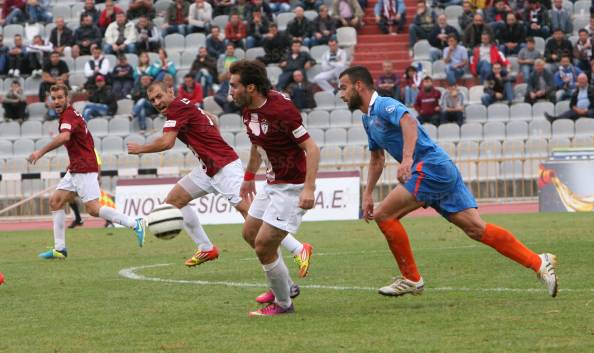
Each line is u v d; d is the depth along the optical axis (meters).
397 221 17.27
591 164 41.41
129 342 14.41
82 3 63.44
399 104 16.78
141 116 52.78
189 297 19.16
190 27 59.09
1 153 52.12
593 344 13.20
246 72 15.98
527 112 52.59
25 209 47.56
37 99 57.25
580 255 24.31
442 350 13.10
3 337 15.12
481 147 49.66
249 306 17.77
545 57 54.50
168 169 45.56
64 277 23.25
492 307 16.56
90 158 27.23
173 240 33.84
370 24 60.69
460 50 54.81
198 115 23.19
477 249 26.56
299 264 19.64
